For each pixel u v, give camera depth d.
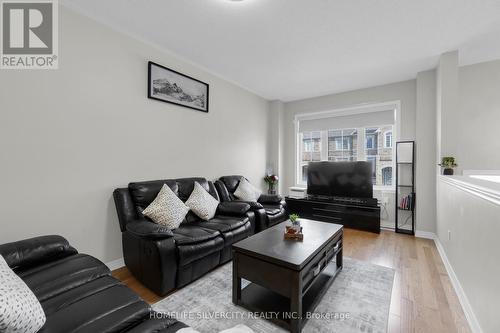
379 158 4.23
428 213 3.40
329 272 2.21
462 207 1.90
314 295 1.79
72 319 0.97
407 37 2.54
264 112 4.89
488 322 1.31
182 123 3.12
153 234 1.84
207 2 1.98
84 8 2.08
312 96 4.77
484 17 2.18
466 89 3.30
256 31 2.43
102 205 2.30
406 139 3.85
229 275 2.24
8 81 1.78
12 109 1.78
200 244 2.10
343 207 3.96
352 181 4.05
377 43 2.67
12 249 1.39
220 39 2.60
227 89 3.88
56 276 1.31
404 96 3.87
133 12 2.13
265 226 3.21
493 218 1.28
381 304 1.79
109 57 2.34
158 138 2.82
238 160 4.17
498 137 3.15
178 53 2.94
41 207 1.92
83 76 2.15
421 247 3.02
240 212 2.87
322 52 2.90
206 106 3.45
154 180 2.68
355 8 2.06
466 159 3.29
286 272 1.53
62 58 2.02
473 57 3.06
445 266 2.44
